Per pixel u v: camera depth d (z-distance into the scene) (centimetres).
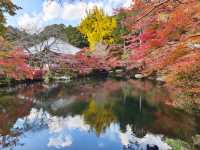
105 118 1650
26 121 1606
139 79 3681
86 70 4281
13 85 3209
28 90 2867
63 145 1182
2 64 2234
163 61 930
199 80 1100
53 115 1766
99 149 1131
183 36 800
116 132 1352
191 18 725
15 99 2323
